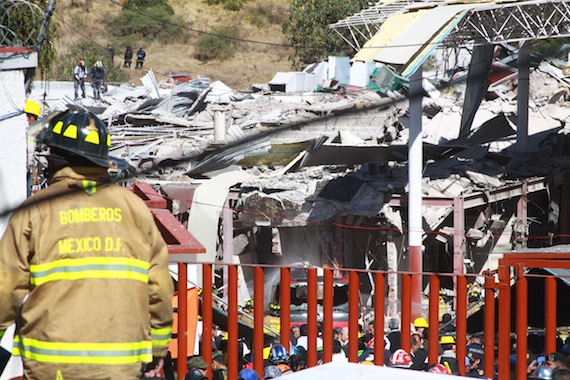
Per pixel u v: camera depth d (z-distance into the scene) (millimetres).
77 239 10617
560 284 39750
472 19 67188
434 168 79000
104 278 10617
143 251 10891
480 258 75375
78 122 10953
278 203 71375
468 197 72500
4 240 10641
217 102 123750
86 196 10797
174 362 25703
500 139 91375
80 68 127125
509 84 105062
